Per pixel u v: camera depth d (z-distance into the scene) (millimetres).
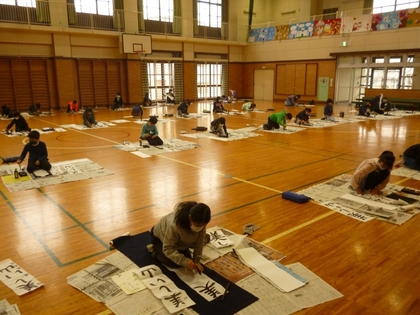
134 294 2566
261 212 4180
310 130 10492
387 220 3879
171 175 5746
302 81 21219
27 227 3789
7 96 16125
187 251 2992
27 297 2570
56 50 16797
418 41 16422
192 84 21844
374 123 11836
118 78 19125
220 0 22344
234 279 2756
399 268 2941
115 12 17859
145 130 8117
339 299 2525
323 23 19750
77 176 5656
